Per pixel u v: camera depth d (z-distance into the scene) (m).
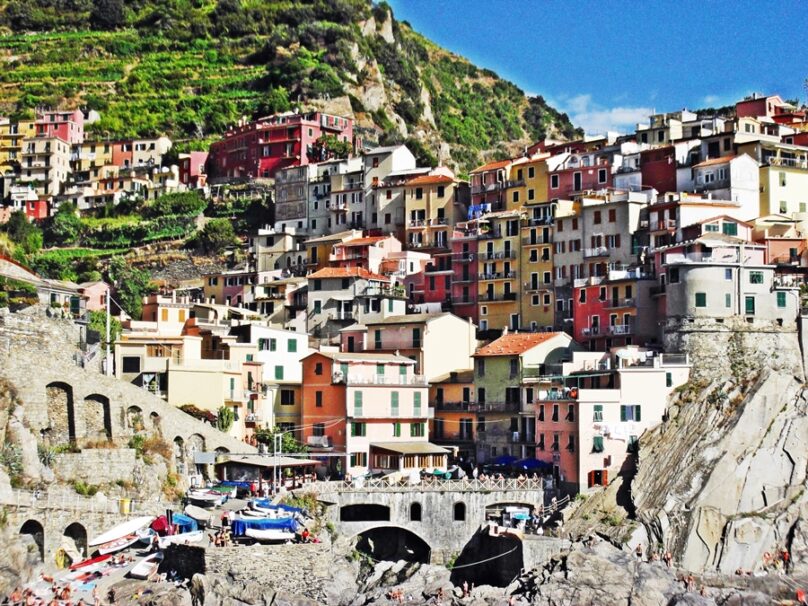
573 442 144.12
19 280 141.38
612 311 167.88
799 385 149.88
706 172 182.75
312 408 153.12
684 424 146.50
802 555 137.75
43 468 117.38
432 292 195.88
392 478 140.25
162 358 148.75
